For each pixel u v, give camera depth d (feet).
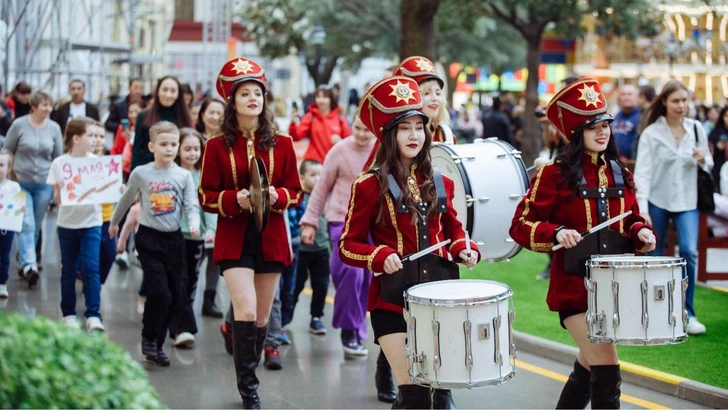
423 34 55.16
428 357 16.11
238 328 23.00
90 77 75.56
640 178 30.99
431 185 18.34
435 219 18.38
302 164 32.96
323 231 31.65
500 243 25.32
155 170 27.94
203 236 31.71
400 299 17.88
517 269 42.80
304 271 31.91
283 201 23.02
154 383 26.04
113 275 41.37
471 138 122.72
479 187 24.76
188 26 157.58
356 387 25.89
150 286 27.48
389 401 24.50
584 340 19.07
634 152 38.88
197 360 28.50
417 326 16.24
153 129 28.02
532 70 82.99
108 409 11.32
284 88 193.67
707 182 30.94
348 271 28.45
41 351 11.17
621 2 73.00
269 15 137.69
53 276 39.68
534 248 19.31
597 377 18.98
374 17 109.40
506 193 24.99
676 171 30.78
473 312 15.84
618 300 17.51
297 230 30.86
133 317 33.71
